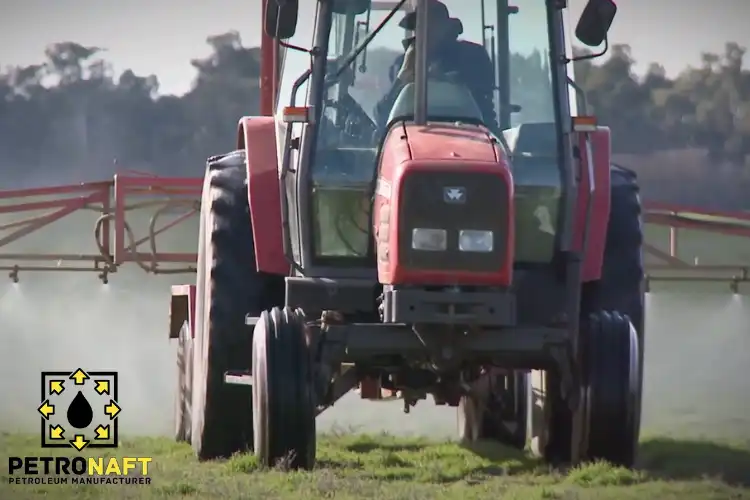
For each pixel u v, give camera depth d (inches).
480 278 1114.1
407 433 1681.8
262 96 1807.3
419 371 1230.9
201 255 1413.6
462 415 1577.3
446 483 1143.6
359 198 1214.3
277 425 1144.8
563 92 1238.9
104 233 2037.4
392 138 1178.0
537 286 1221.1
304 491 1048.8
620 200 1336.1
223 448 1334.9
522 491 1068.5
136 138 5989.2
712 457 1321.4
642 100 5452.8
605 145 1291.8
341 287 1200.8
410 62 1221.7
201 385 1336.1
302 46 1267.2
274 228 1269.7
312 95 1226.0
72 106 6067.9
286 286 1202.6
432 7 1230.3
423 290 1117.7
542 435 1312.7
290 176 1253.7
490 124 1238.3
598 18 1230.3
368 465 1283.2
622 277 1310.3
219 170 1362.0
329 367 1158.3
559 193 1224.2
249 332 1310.3
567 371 1192.2
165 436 1626.5
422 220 1112.2
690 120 5433.1
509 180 1119.6
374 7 1237.1
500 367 1235.9
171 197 2126.0
